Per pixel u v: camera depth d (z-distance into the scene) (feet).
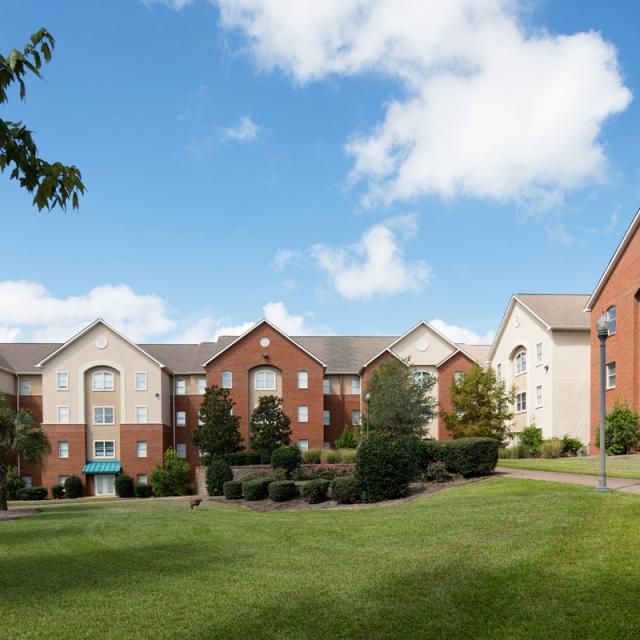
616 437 103.50
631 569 29.32
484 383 128.67
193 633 24.61
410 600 27.37
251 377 167.32
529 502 49.96
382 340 194.08
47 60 18.63
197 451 172.55
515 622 24.34
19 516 82.69
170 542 46.98
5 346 178.29
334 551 39.27
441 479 75.92
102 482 159.33
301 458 124.98
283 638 23.79
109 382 164.55
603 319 53.98
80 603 29.60
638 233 107.86
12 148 18.25
